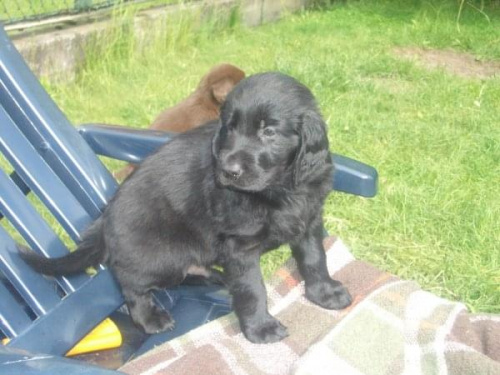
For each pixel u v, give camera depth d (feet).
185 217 2.49
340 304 2.60
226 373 2.28
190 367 2.27
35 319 2.34
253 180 2.33
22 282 2.25
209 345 2.39
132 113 5.46
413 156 4.72
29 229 2.34
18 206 2.33
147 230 2.48
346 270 2.79
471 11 9.25
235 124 2.38
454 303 2.54
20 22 5.93
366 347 2.32
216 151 2.41
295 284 2.73
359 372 2.23
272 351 2.40
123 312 2.75
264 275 3.35
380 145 4.92
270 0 8.91
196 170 2.49
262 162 2.35
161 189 2.50
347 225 3.80
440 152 4.87
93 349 2.49
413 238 3.71
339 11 9.49
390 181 4.30
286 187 2.43
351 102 5.83
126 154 2.76
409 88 6.37
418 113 5.64
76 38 6.15
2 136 2.38
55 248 2.37
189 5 7.63
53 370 1.26
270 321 2.47
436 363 2.26
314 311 2.60
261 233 2.43
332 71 6.39
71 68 6.15
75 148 2.53
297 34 8.28
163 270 2.52
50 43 5.91
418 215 3.88
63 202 2.44
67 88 5.89
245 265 2.46
